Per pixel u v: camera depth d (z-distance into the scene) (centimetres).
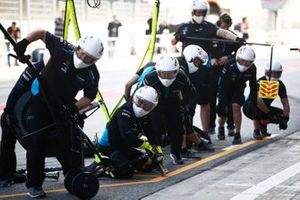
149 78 1584
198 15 1978
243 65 1852
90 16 6712
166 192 1356
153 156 1513
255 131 2000
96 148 1484
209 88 1888
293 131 2164
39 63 1410
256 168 1577
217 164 1634
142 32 6197
